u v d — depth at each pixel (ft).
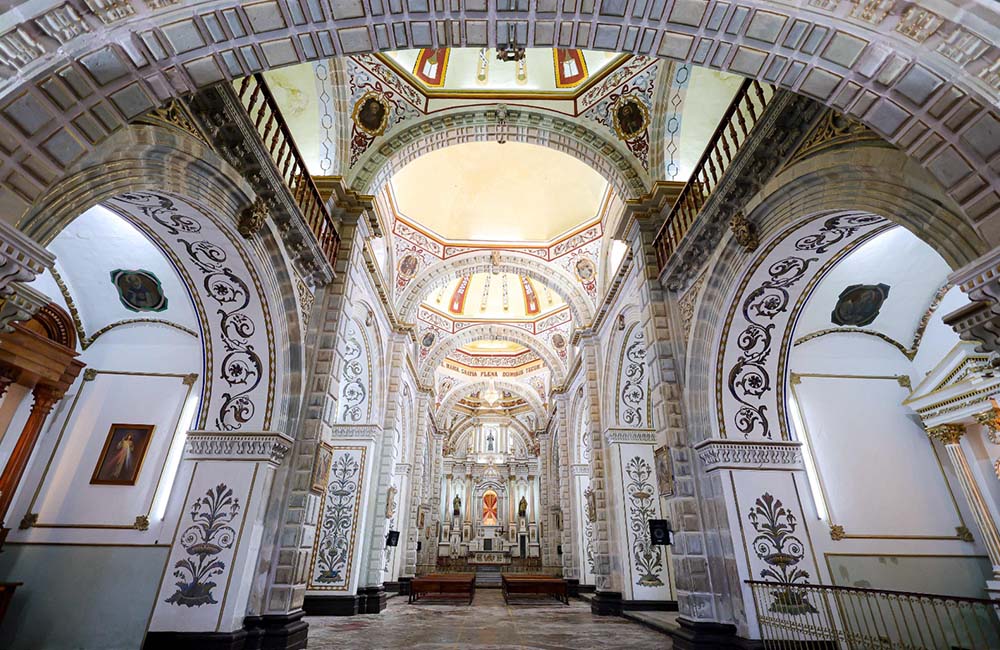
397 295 52.60
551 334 69.56
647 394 45.32
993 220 9.83
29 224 10.89
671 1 10.90
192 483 22.50
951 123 10.05
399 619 35.96
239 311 23.13
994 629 26.22
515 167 51.70
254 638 21.22
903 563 27.91
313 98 31.68
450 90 36.52
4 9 8.16
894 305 31.30
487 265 56.49
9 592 24.04
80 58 9.43
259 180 20.62
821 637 20.24
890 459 30.53
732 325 23.88
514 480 115.03
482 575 98.58
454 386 91.56
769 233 20.06
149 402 28.91
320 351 27.32
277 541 23.39
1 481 25.62
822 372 32.53
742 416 24.06
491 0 11.14
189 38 10.36
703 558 23.02
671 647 25.16
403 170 48.29
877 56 10.26
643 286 30.40
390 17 11.36
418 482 64.85
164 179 15.64
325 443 26.12
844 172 15.79
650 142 33.88
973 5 8.76
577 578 57.98
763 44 11.13
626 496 42.45
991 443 27.71
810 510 29.01
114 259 26.40
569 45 12.17
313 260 26.27
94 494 26.73
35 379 26.91
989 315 10.05
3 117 8.89
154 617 20.52
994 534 27.02
